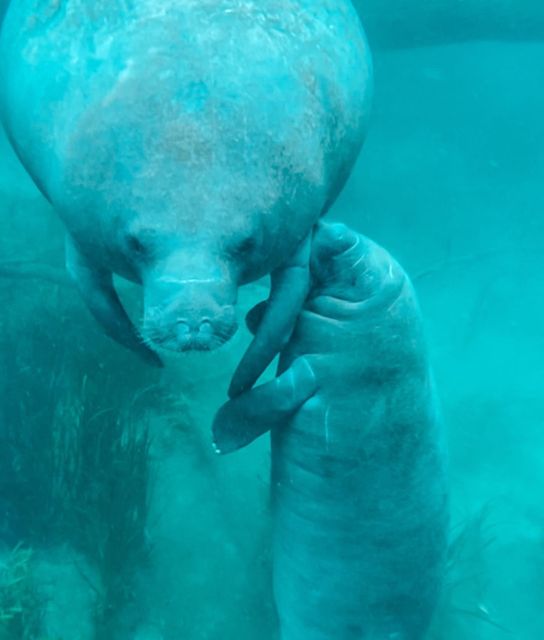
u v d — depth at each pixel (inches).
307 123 120.0
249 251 117.5
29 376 266.7
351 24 143.9
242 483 265.6
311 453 162.1
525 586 265.0
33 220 357.4
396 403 156.0
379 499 164.6
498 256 414.0
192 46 113.0
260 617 235.3
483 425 322.7
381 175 461.4
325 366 153.2
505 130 539.8
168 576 239.5
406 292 152.3
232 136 110.4
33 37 129.4
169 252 110.2
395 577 175.0
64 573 232.1
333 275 148.9
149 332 113.0
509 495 295.7
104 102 113.4
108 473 232.1
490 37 573.6
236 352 303.7
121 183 111.7
